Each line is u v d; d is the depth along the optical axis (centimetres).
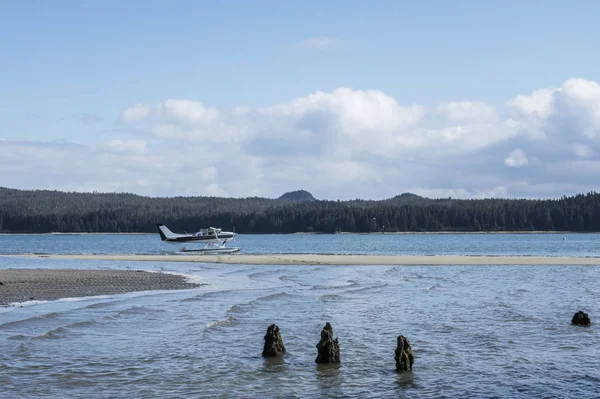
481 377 1758
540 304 3112
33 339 2119
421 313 2808
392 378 1747
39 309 2781
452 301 3219
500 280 4472
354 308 2956
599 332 2364
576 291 3703
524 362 1917
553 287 3944
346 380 1723
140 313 2717
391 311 2862
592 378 1748
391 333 2342
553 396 1595
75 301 3094
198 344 2112
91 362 1858
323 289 3819
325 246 13950
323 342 1903
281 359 1939
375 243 16038
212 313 2738
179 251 9881
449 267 5947
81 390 1593
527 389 1652
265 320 2597
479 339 2234
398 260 6938
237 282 4297
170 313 2733
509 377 1758
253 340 2192
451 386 1677
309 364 1888
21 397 1525
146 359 1905
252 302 3103
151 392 1588
